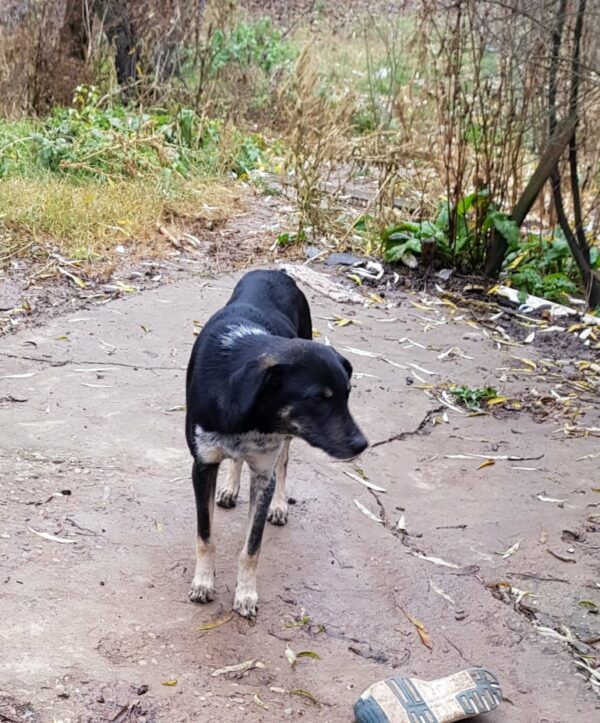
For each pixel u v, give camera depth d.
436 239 8.32
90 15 11.96
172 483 4.79
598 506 5.05
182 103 11.96
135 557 4.19
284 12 16.38
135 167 9.77
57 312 6.76
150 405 5.55
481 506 4.96
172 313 6.93
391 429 5.63
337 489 4.95
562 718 3.59
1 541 4.15
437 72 8.27
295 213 9.38
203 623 3.85
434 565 4.42
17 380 5.67
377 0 14.91
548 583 4.39
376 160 9.18
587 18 7.36
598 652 3.98
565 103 7.54
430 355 6.76
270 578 4.19
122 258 7.96
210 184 10.16
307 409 3.59
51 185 8.92
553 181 8.09
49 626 3.68
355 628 3.95
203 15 13.27
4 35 11.59
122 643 3.65
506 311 7.75
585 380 6.62
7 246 7.77
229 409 3.62
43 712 3.26
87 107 10.66
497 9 7.75
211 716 3.36
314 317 7.16
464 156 8.14
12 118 10.73
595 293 8.06
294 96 11.63
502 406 6.11
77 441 5.06
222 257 8.30
